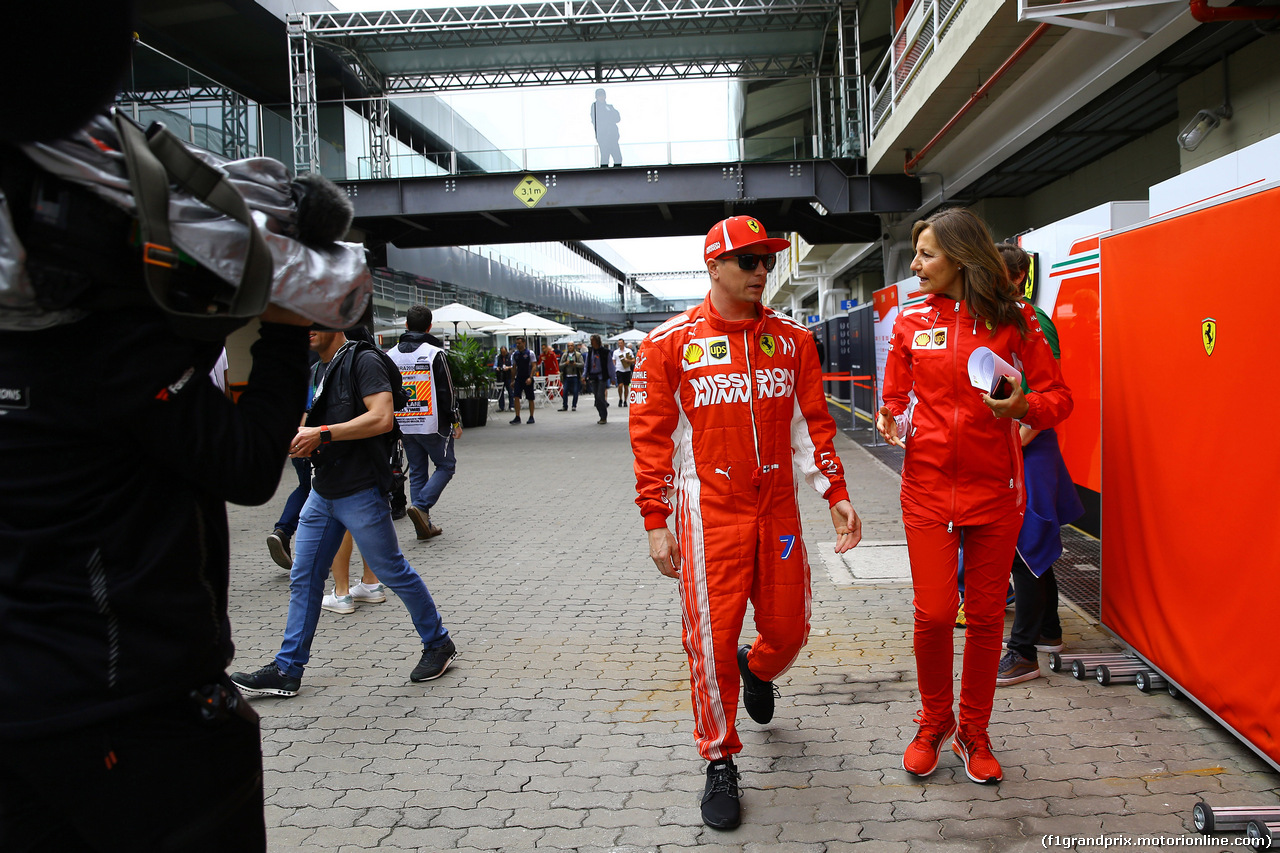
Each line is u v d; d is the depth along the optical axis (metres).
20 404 1.21
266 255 1.26
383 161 16.19
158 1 16.08
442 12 15.49
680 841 2.60
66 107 1.08
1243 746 3.02
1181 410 3.15
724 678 2.71
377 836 2.68
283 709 3.71
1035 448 3.67
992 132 12.89
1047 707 3.41
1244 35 8.41
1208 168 5.25
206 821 1.35
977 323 2.85
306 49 15.84
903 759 3.03
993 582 2.84
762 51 17.67
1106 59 9.18
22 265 1.12
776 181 15.80
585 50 17.19
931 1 12.34
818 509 7.80
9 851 1.28
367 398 3.83
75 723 1.21
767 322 2.73
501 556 6.56
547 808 2.82
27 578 1.21
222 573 1.42
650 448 2.76
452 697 3.81
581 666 4.14
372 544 3.85
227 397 1.37
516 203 15.87
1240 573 2.83
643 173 15.76
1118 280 3.60
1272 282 2.62
